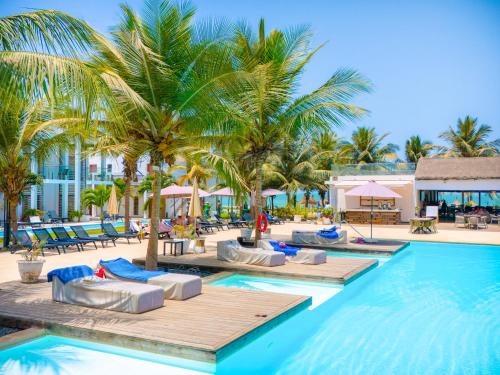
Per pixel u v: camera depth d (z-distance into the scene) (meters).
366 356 6.50
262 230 15.31
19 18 6.04
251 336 6.32
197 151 12.33
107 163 38.12
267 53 13.80
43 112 14.66
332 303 9.45
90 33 6.50
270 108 14.05
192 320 6.77
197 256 13.94
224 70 10.11
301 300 8.13
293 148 37.84
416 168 33.44
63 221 29.67
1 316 6.93
